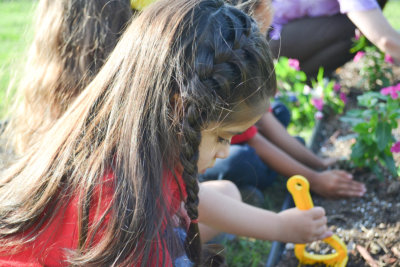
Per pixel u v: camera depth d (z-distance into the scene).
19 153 2.00
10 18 5.70
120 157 1.18
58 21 1.91
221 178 2.27
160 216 1.19
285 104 2.97
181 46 1.14
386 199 2.16
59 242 1.27
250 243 2.11
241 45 1.17
